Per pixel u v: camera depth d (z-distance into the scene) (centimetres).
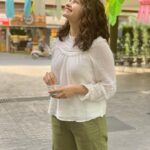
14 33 3981
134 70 2025
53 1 1456
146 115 898
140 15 1047
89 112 285
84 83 280
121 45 2248
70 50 283
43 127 772
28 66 2170
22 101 1052
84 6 277
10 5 851
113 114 900
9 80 1505
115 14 790
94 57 279
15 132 731
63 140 304
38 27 3644
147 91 1284
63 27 298
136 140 684
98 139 292
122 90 1302
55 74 291
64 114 288
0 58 2897
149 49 2317
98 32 281
